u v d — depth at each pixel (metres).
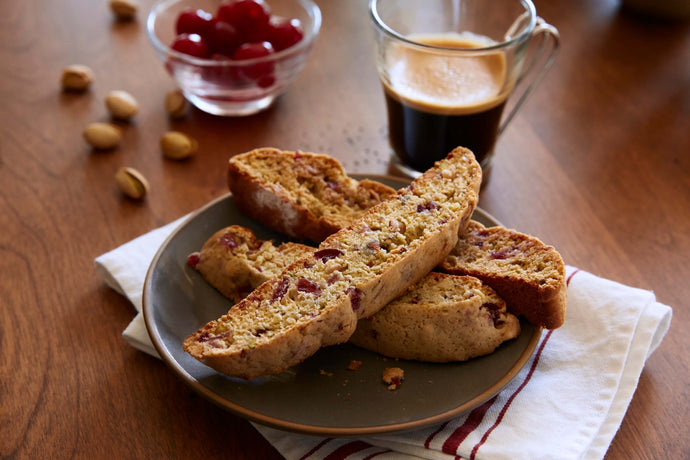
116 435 0.41
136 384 0.42
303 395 0.40
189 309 0.43
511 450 0.39
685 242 0.49
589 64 0.60
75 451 0.40
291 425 0.38
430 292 0.42
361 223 0.43
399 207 0.44
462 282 0.42
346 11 0.65
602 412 0.40
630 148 0.54
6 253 0.48
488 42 0.52
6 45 0.62
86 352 0.44
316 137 0.55
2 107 0.57
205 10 0.61
